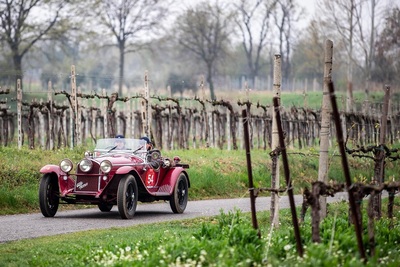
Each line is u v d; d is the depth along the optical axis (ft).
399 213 79.71
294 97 234.17
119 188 67.00
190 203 88.43
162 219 68.64
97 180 67.77
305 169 121.49
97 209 79.00
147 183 72.33
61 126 115.55
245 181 108.88
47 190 68.39
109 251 45.93
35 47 255.29
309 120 142.61
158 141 124.57
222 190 102.53
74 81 102.17
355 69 221.05
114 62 355.97
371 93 208.44
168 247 42.78
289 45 302.86
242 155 121.70
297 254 42.16
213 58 284.82
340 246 42.98
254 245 43.37
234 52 317.22
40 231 57.93
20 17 236.63
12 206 74.95
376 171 60.34
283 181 111.55
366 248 44.16
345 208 77.30
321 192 41.75
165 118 133.08
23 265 43.29
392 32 206.80
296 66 311.68
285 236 47.34
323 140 53.67
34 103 108.88
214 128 136.77
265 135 135.13
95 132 130.11
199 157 112.98
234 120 130.00
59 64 303.68
